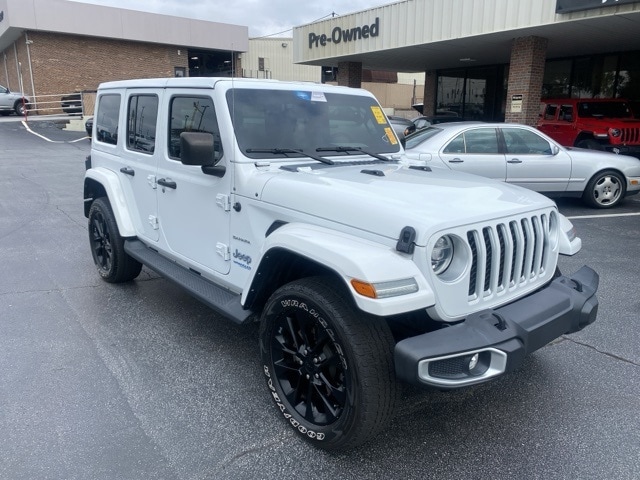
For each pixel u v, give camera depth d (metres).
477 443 2.93
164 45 32.22
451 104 23.47
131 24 30.09
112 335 4.22
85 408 3.21
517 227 2.86
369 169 3.53
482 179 3.49
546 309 2.84
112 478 2.61
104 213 5.05
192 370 3.69
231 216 3.45
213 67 36.59
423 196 2.86
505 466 2.74
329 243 2.62
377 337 2.54
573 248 3.33
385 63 21.11
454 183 3.21
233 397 3.36
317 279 2.78
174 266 4.20
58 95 28.97
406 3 15.66
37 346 4.00
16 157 15.78
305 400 2.94
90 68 29.92
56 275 5.65
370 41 17.22
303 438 2.90
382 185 3.06
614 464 2.75
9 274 5.66
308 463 2.75
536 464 2.76
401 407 3.29
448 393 3.45
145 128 4.45
